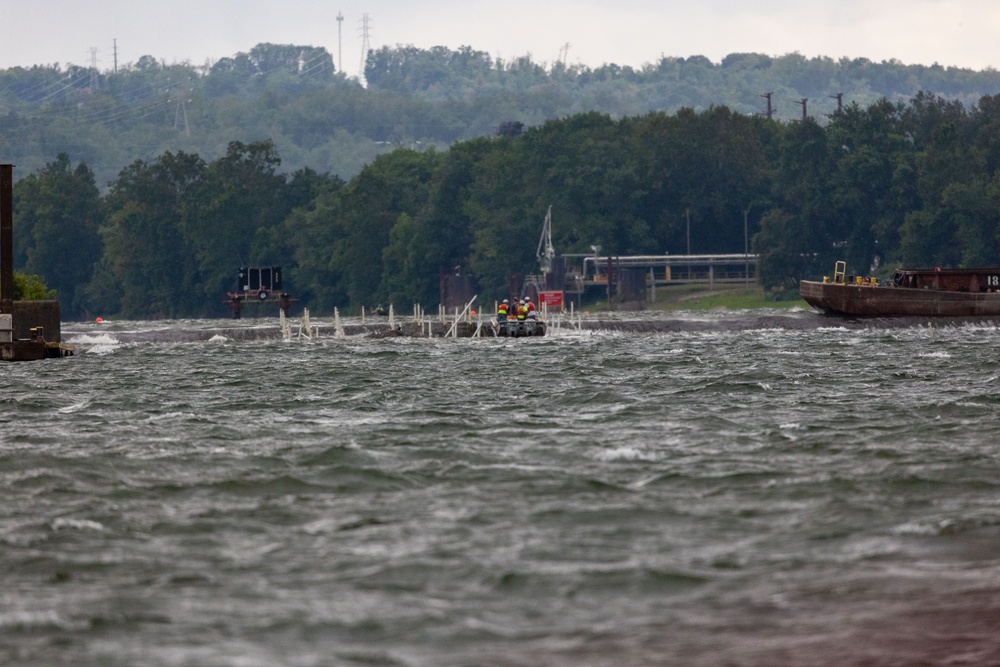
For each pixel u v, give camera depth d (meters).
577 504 104.50
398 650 72.25
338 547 92.25
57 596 82.00
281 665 70.12
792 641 72.75
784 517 99.25
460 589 82.38
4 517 103.31
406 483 114.69
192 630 75.44
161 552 91.81
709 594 80.81
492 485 112.81
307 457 127.06
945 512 99.50
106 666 70.31
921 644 71.81
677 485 111.62
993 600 78.31
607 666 69.75
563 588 82.19
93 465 124.81
